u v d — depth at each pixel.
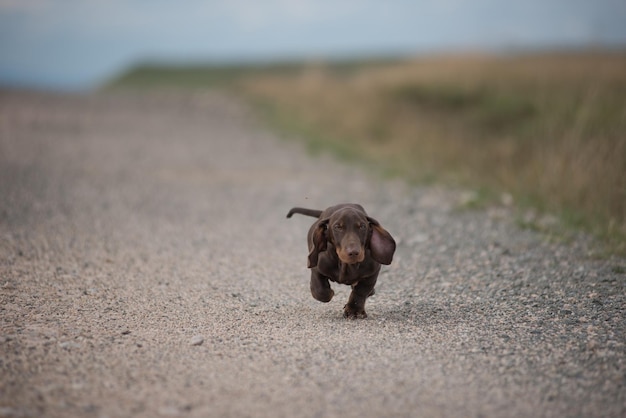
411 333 7.16
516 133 20.14
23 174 16.80
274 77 51.66
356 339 6.95
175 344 6.76
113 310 7.91
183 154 22.02
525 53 31.89
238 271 9.96
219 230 12.55
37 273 9.34
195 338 6.80
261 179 17.94
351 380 5.91
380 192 15.95
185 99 47.16
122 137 25.70
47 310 7.80
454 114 25.36
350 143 23.81
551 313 7.84
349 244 6.85
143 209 13.92
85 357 6.31
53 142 23.17
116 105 40.69
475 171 17.23
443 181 16.72
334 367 6.19
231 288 9.05
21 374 5.85
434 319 7.71
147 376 5.93
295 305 8.35
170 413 5.25
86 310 7.86
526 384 5.85
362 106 27.67
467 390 5.73
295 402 5.49
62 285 8.86
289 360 6.35
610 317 7.64
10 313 7.61
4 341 6.61
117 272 9.61
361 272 7.30
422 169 18.08
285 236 12.26
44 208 13.35
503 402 5.52
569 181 13.47
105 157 20.59
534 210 13.30
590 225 11.93
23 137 23.91
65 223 12.30
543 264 9.92
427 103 27.11
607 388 5.77
